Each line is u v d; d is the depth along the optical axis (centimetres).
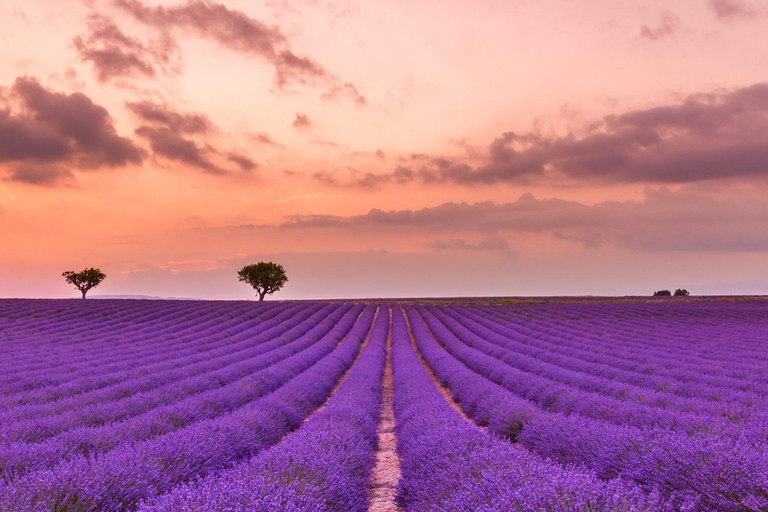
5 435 611
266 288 5719
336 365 1595
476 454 462
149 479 439
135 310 3381
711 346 1931
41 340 2095
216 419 716
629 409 748
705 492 381
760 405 849
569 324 2898
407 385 1146
